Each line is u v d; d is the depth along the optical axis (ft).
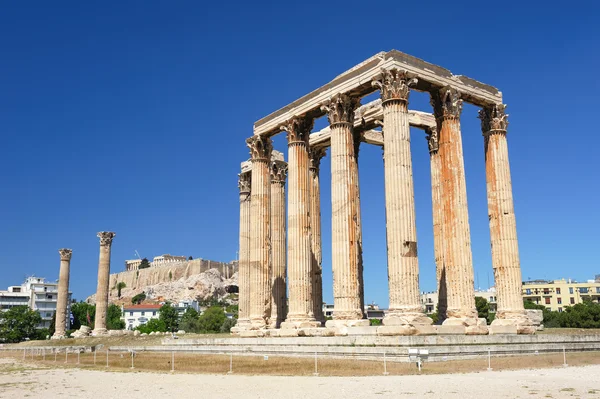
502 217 132.36
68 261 320.09
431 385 70.85
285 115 149.38
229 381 84.89
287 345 122.01
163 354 155.84
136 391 77.05
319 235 167.32
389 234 113.09
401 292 109.40
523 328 124.67
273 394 67.51
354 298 122.72
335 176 129.29
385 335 107.04
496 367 92.02
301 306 135.13
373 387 70.64
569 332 146.92
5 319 460.14
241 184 190.80
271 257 163.02
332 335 119.55
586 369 90.79
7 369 136.36
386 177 115.96
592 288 496.23
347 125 131.85
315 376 87.56
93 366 133.28
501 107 138.10
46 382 96.43
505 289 129.18
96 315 288.10
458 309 116.98
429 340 101.60
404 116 117.60
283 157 180.24
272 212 171.12
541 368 92.63
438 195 149.79
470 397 60.39
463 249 119.65
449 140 124.98
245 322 175.94
